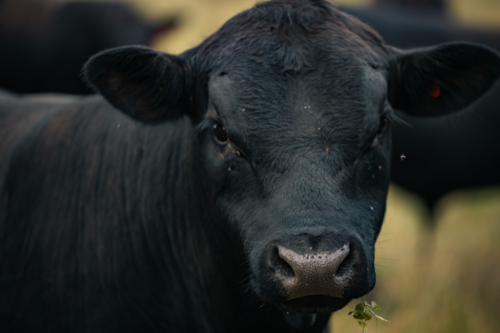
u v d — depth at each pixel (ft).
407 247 21.79
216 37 9.85
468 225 22.90
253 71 8.85
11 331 12.20
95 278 11.12
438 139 22.44
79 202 11.65
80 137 12.25
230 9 42.37
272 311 10.28
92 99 12.95
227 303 10.66
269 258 7.85
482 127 22.61
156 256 11.11
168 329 11.07
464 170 23.21
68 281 11.34
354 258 7.71
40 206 12.00
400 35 23.03
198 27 40.09
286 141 8.31
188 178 10.68
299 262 7.41
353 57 8.99
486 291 17.25
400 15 23.77
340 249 7.50
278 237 7.73
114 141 11.85
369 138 8.75
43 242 11.71
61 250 11.50
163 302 11.06
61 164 12.11
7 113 15.16
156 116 10.36
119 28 31.63
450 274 18.28
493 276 17.90
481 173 23.45
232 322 10.73
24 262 11.90
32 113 14.60
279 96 8.57
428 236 22.47
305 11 9.64
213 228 10.08
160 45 34.37
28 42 32.76
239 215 8.86
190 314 11.21
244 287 10.24
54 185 12.01
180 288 11.16
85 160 11.93
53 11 32.91
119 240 11.10
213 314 11.18
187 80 10.23
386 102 9.36
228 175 9.09
